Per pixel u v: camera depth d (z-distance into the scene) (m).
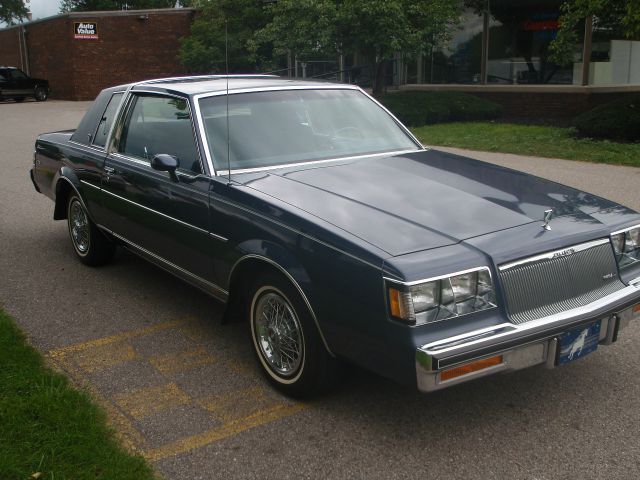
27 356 4.16
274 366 3.87
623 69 19.27
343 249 3.26
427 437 3.39
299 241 3.49
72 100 33.12
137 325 4.90
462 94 19.56
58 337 4.68
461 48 21.02
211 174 4.23
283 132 4.61
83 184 5.86
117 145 5.43
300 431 3.46
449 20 19.17
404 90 22.56
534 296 3.31
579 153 12.46
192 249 4.41
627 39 19.06
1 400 3.54
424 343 2.99
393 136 5.05
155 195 4.71
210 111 4.54
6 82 31.31
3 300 5.40
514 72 19.98
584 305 3.43
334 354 3.43
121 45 32.91
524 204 3.79
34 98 33.66
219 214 4.05
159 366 4.23
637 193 9.05
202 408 3.70
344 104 5.11
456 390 3.88
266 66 26.08
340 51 19.27
